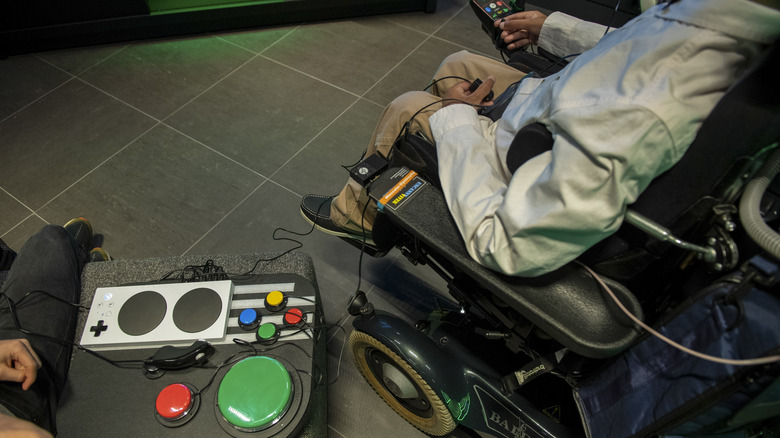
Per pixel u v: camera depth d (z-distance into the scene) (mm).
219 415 1112
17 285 1269
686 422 766
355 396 1546
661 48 687
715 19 657
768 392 639
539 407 1199
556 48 1433
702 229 784
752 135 650
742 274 716
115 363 1184
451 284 1206
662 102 663
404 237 1294
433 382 1155
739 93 629
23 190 2033
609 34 843
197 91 2441
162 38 2729
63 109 2342
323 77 2525
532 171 840
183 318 1226
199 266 1358
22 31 2492
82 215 1960
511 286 915
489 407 1244
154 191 2039
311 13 2797
